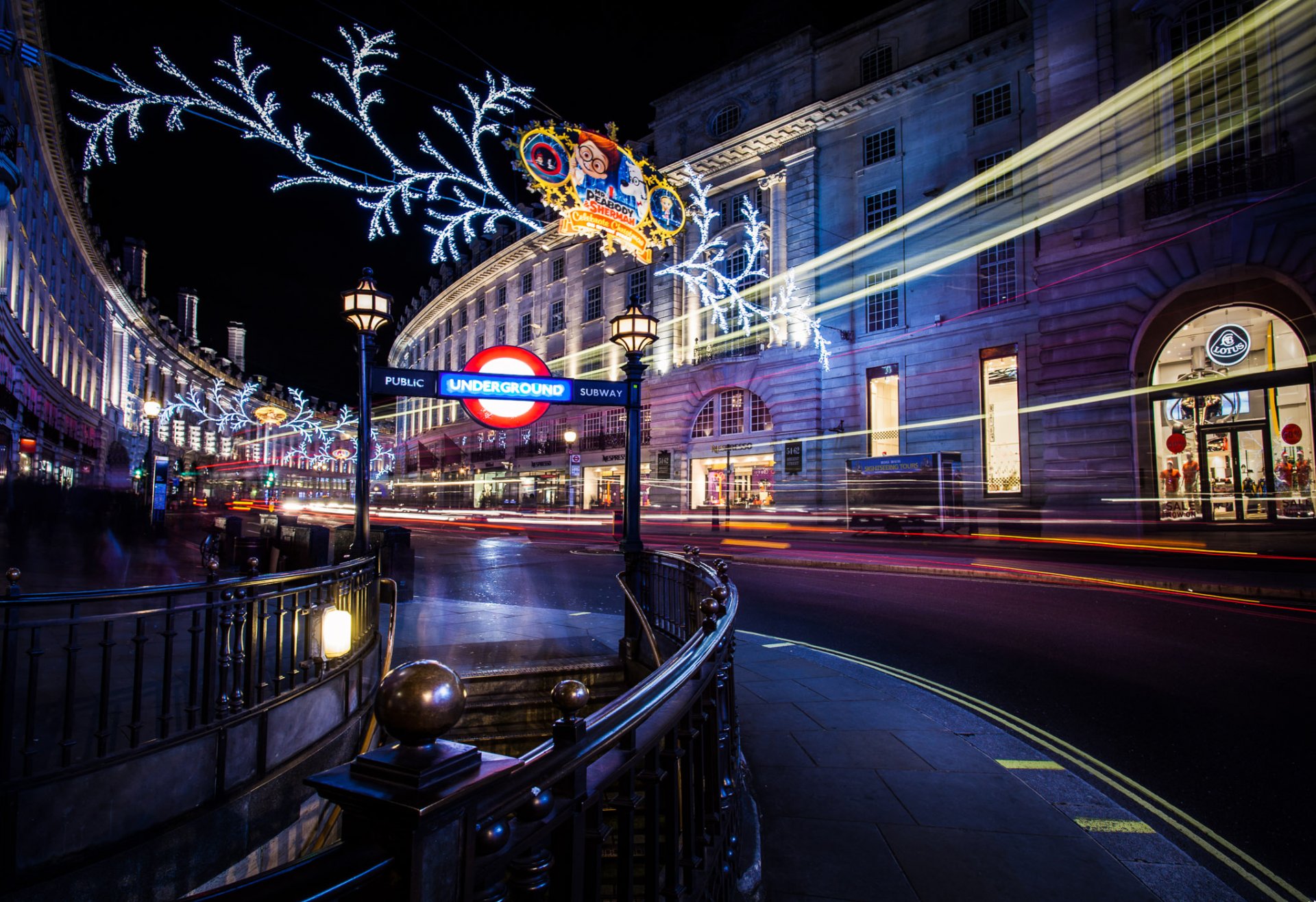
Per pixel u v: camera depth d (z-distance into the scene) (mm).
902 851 3248
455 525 37500
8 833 3141
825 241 28125
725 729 2693
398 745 1021
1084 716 5324
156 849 3674
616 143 19438
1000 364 23562
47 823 3281
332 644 5223
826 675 6445
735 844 2639
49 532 18250
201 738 3965
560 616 9281
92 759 3484
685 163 31844
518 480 44844
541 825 1198
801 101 28781
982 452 23594
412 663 1022
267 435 103125
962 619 9203
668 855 1805
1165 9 18094
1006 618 9188
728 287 31359
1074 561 16000
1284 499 16188
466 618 9078
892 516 24375
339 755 5160
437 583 13141
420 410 62812
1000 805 3752
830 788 3973
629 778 1573
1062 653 7270
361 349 6430
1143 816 3707
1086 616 9242
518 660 6773
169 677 3844
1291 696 5703
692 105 32625
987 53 23969
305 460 105812
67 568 10867
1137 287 18172
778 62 29578
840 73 28031
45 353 36938
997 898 2869
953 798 3840
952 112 24969
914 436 25203
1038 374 22391
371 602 6344
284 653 6336
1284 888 3037
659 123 34062
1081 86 19406
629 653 6848
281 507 54656
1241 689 5914
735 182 31141
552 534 28359
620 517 22406
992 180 23891
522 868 1137
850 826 3506
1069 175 19578
